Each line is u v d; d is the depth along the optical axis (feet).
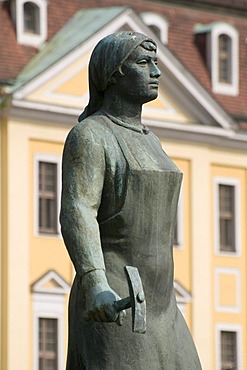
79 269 26.71
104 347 27.12
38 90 156.66
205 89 168.66
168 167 27.68
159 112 166.71
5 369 151.02
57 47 160.35
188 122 168.66
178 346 27.61
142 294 25.48
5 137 154.81
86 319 26.37
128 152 27.48
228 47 176.86
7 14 162.40
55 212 156.46
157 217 27.43
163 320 27.53
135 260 27.37
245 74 177.88
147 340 27.27
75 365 27.76
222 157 172.04
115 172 27.32
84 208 26.99
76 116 157.99
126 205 27.27
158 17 172.04
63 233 27.02
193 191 168.96
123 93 27.86
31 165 155.94
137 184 27.27
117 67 27.73
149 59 27.86
